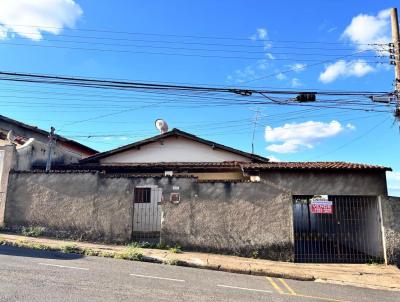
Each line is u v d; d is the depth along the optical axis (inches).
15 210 514.3
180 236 473.1
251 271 389.1
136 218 543.5
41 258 359.9
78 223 496.4
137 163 700.0
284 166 474.3
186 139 773.3
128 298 243.3
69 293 242.8
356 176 470.9
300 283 357.7
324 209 474.6
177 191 484.1
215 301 257.0
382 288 351.9
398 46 473.4
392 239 451.5
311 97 450.6
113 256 406.3
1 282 257.3
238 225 469.1
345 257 472.7
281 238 461.1
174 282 307.1
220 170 633.6
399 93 457.1
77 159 771.4
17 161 546.6
